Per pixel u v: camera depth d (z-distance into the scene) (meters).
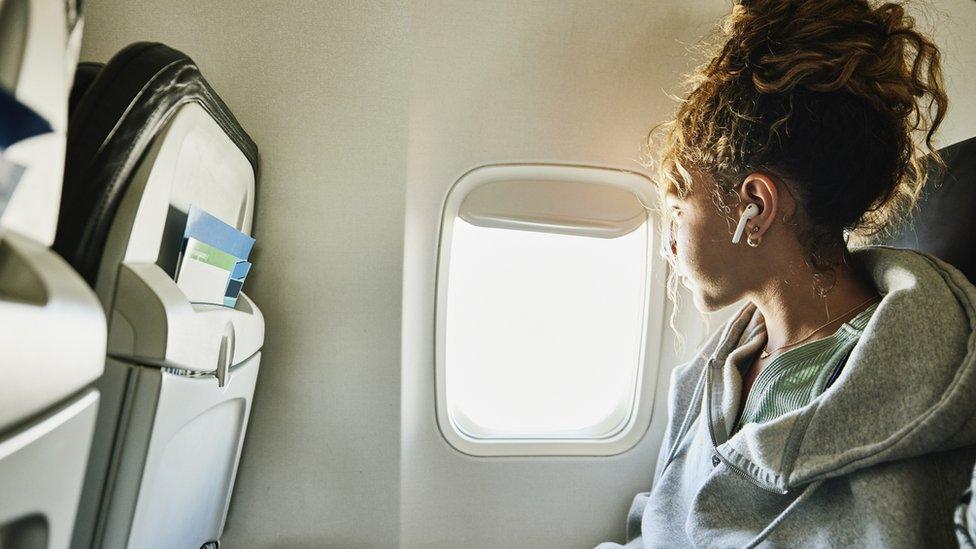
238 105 1.22
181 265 0.77
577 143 1.34
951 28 1.36
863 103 0.80
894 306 0.75
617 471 1.51
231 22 1.20
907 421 0.70
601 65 1.31
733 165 0.86
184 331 0.70
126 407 0.67
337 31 1.23
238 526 1.31
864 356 0.75
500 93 1.30
